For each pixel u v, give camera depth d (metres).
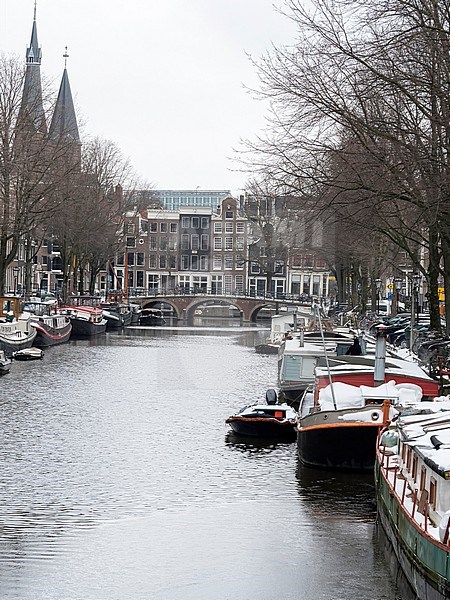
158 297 144.50
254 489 29.02
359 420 29.67
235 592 20.05
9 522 25.22
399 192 34.22
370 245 60.72
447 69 32.75
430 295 53.75
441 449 18.80
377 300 98.94
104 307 118.00
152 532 24.42
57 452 34.62
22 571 21.31
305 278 149.50
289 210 40.56
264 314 154.50
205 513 26.27
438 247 46.62
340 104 35.19
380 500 23.77
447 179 32.66
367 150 33.94
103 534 24.20
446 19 33.00
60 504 27.17
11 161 75.62
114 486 29.47
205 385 56.84
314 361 45.72
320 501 27.31
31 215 80.00
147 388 54.47
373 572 21.23
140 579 20.88
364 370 33.75
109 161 114.62
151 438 37.72
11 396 49.19
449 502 17.66
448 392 34.53
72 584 20.52
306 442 30.58
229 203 158.00
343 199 36.03
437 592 16.25
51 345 85.94
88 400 48.53
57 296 115.06
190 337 104.62
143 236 160.00
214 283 159.12
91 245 110.38
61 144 85.06
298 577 20.94
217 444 36.53
